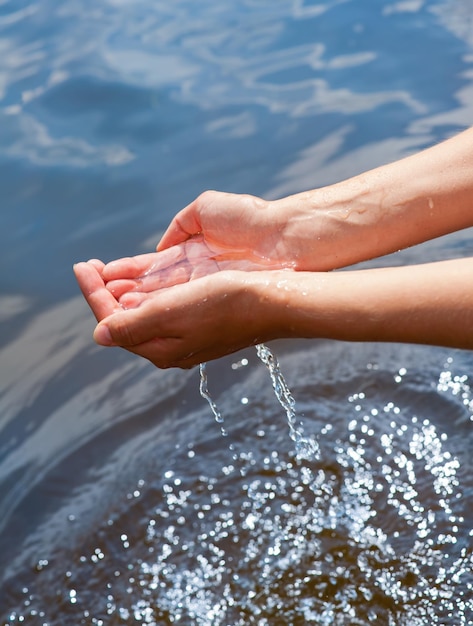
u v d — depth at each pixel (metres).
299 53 2.38
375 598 1.53
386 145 2.01
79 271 1.45
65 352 1.78
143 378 1.77
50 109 2.24
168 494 1.64
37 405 1.72
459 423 1.69
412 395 1.73
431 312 1.28
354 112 2.13
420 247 1.86
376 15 2.52
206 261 1.48
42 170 2.04
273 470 1.67
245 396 1.75
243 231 1.48
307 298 1.31
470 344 1.28
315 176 1.96
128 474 1.66
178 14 2.62
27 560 1.58
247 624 1.52
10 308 1.82
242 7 2.64
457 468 1.64
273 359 1.50
